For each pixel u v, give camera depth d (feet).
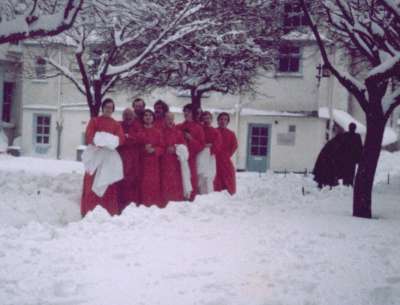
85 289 18.11
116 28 48.60
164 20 47.65
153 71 56.75
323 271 20.89
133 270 20.30
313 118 90.89
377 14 39.11
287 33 64.64
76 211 36.73
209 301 17.01
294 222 30.99
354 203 35.96
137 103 38.81
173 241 25.04
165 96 94.94
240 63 57.11
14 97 105.91
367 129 35.68
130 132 38.06
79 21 46.44
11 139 105.60
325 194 47.11
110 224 28.17
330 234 27.43
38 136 102.06
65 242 24.35
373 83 34.22
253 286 18.78
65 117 100.37
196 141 40.52
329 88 90.53
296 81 91.71
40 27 35.06
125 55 55.21
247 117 92.73
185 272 20.12
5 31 34.71
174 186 38.22
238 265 21.24
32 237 25.02
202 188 41.96
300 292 18.43
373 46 36.29
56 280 18.70
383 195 49.39
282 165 92.07
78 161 97.45
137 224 28.86
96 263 21.08
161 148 37.45
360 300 17.79
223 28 55.77
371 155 35.63
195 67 56.59
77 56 47.39
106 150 34.99
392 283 19.65
